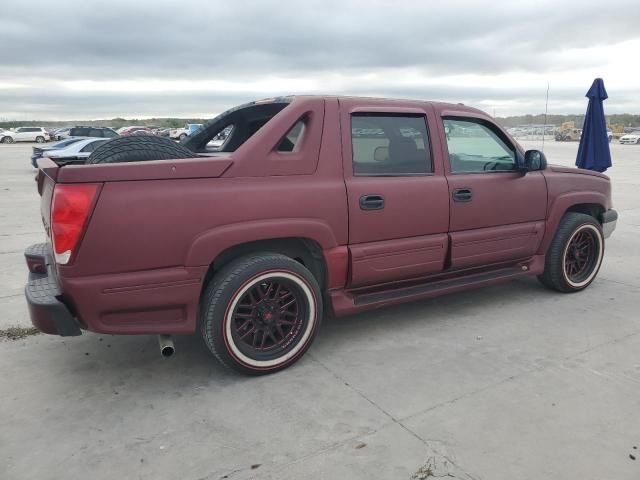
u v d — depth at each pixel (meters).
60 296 2.87
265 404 2.98
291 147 3.53
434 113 3.99
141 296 2.90
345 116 3.55
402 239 3.78
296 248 3.58
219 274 3.15
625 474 2.35
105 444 2.62
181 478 2.36
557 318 4.28
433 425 2.74
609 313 4.40
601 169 8.05
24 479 2.36
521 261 4.64
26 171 20.03
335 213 3.44
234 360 3.19
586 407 2.91
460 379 3.25
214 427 2.76
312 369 3.41
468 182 4.05
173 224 2.91
